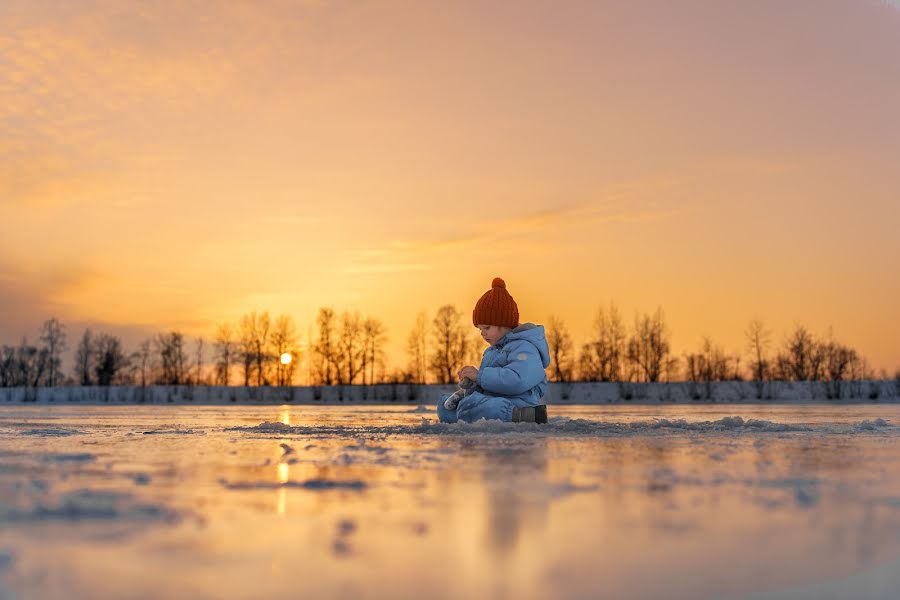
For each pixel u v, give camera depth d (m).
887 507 2.43
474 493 2.71
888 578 1.58
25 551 1.79
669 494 2.69
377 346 57.28
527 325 7.90
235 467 3.62
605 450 4.61
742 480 3.09
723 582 1.54
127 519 2.20
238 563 1.68
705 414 17.70
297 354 59.66
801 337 54.22
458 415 7.59
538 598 1.43
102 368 60.09
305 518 2.21
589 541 1.91
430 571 1.61
